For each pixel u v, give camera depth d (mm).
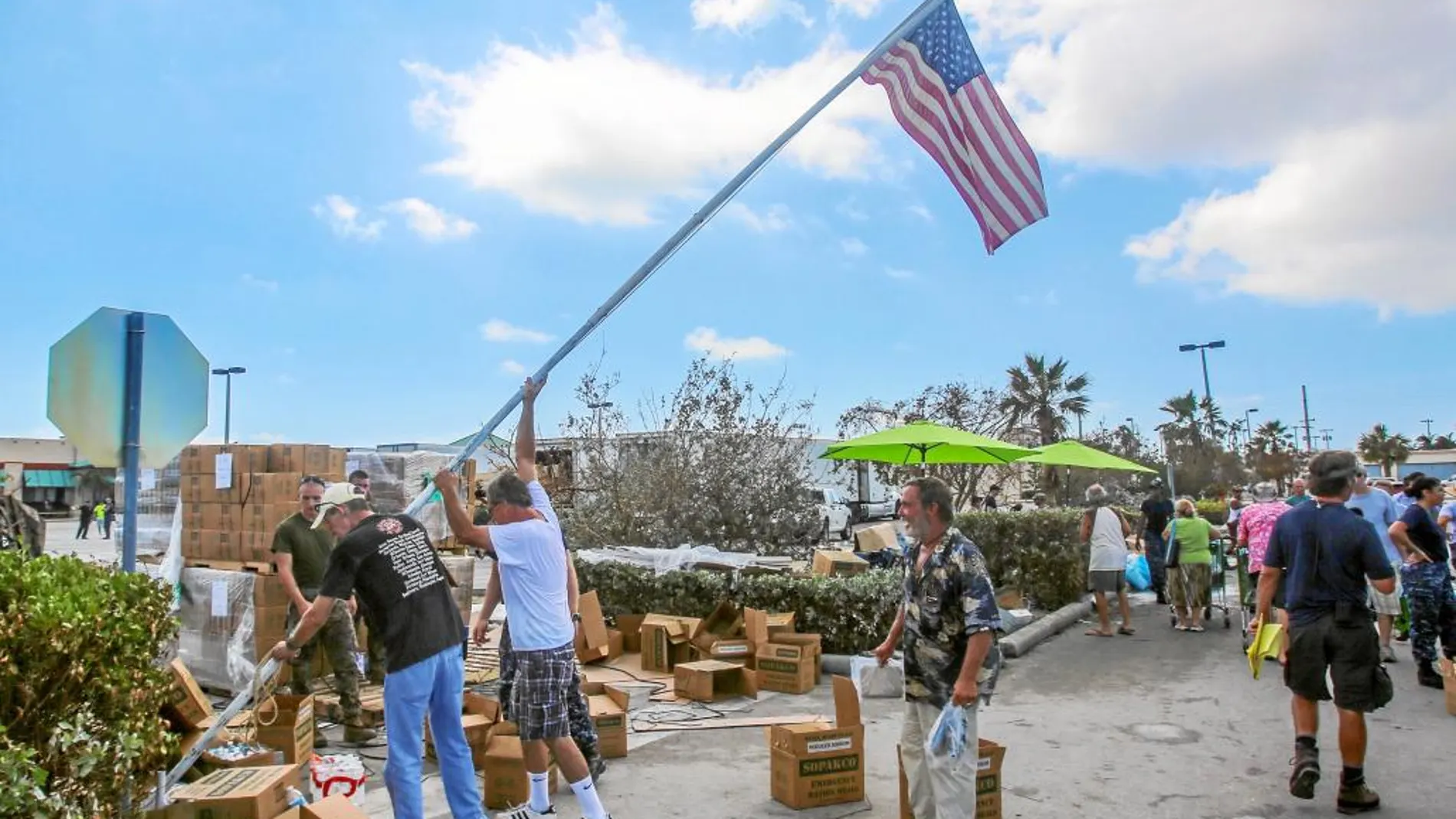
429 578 4691
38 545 9242
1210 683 8805
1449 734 6902
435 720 4715
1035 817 5324
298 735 5660
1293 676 5453
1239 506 19656
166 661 5953
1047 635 11289
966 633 4359
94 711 3678
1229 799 5605
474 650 10320
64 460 57844
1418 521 8422
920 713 4586
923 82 6258
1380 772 6027
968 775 4297
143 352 4965
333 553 4586
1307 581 5402
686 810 5441
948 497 4531
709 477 12945
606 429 13500
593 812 4820
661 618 9836
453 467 4938
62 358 4703
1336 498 5445
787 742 5465
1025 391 34625
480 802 4926
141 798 4109
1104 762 6355
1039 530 13422
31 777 3055
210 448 9086
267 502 8461
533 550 4910
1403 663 9438
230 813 4141
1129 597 15125
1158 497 14672
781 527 12945
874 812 5391
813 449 14578
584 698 5660
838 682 5688
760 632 8898
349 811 4219
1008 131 6312
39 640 3320
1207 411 43094
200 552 9102
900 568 10805
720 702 8109
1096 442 33094
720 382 13320
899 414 24812
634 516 12867
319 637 6914
